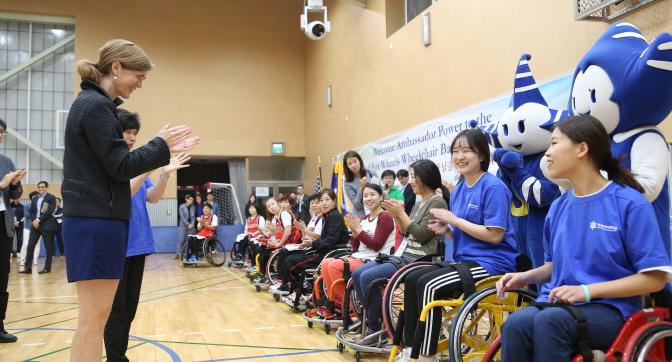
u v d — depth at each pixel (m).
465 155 2.60
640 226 1.65
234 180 13.19
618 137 2.13
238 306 5.34
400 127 7.88
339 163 7.86
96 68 2.15
